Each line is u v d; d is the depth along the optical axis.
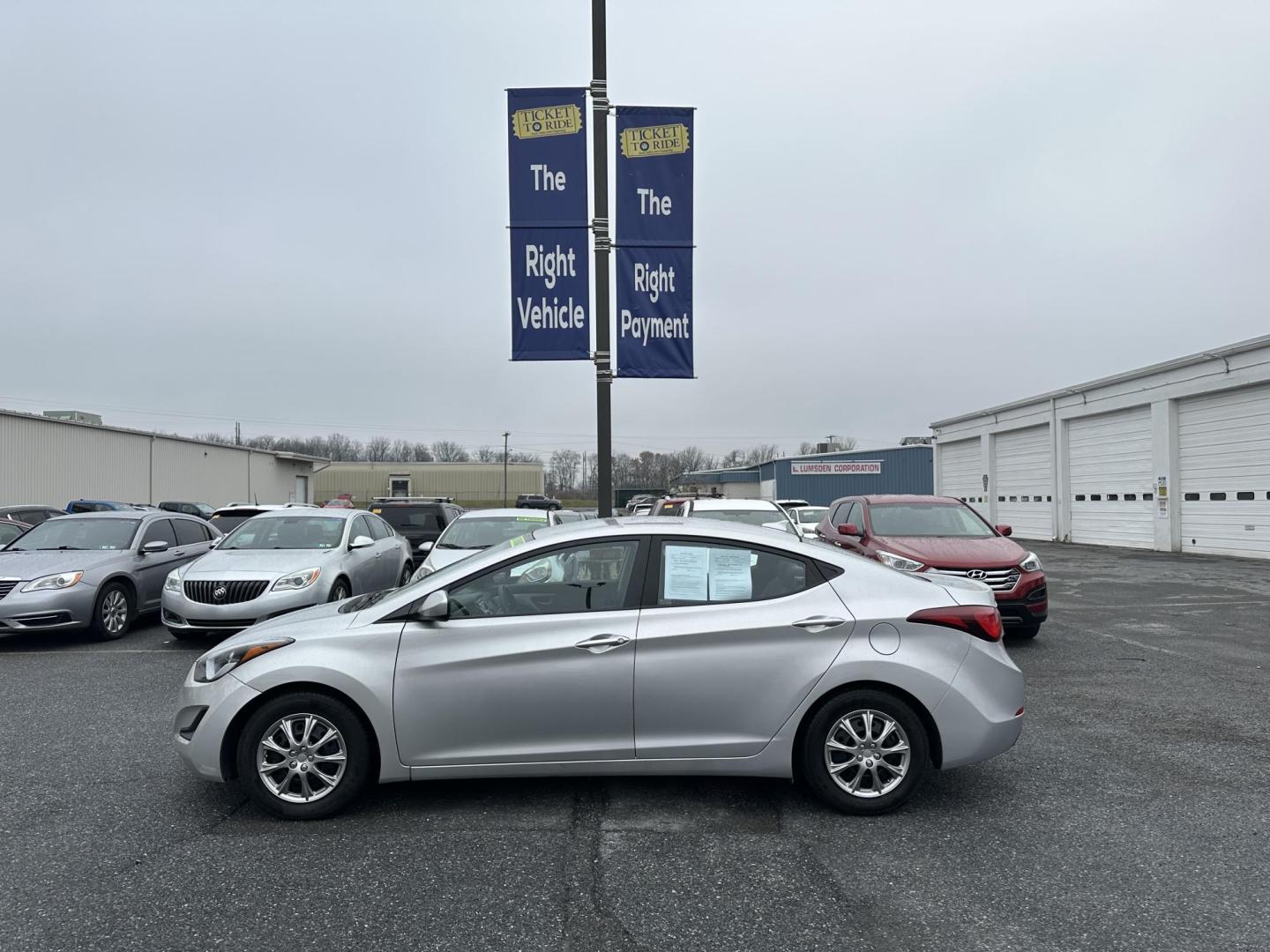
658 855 3.54
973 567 8.30
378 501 15.17
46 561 8.87
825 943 2.85
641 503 29.23
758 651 3.94
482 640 3.92
